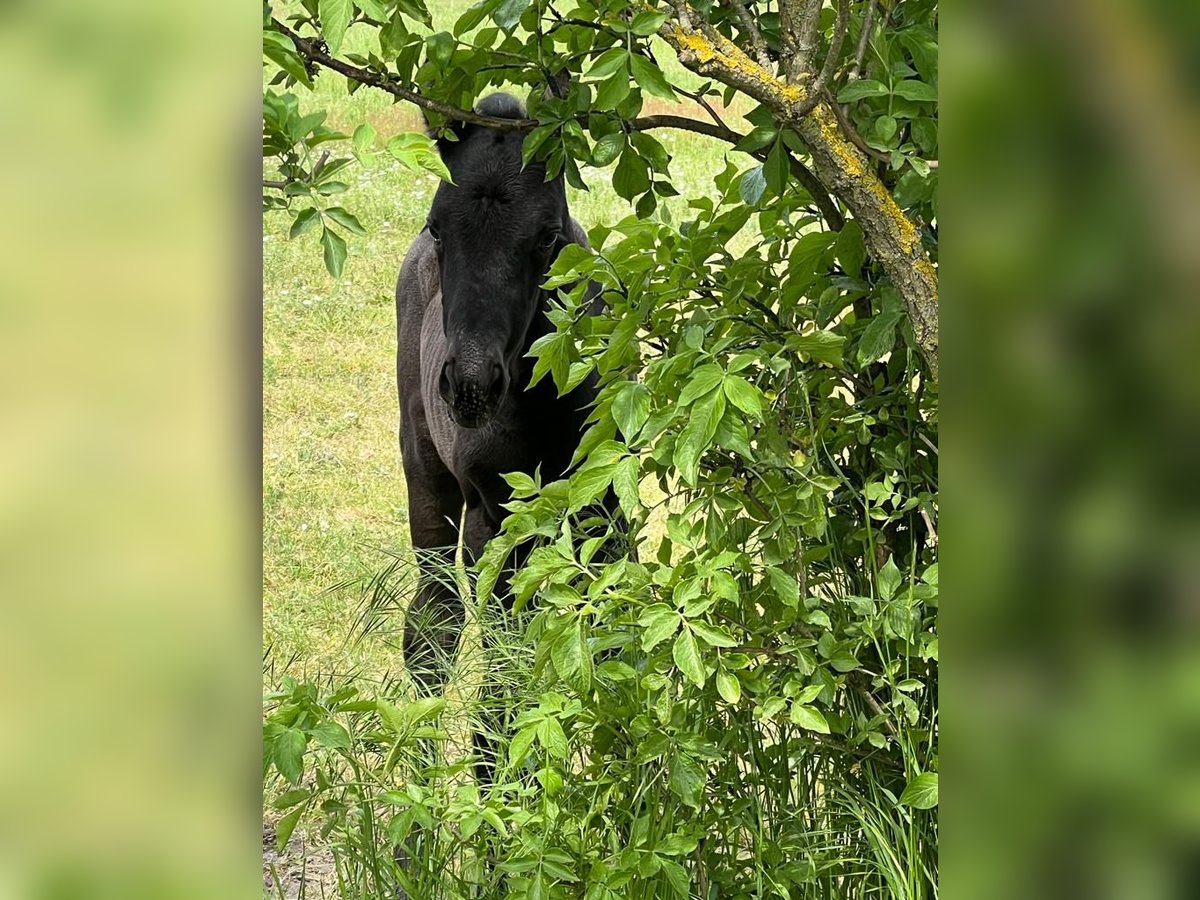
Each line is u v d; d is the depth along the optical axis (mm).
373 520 11305
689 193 17438
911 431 4664
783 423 4660
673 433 4188
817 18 3701
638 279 4602
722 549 4285
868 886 4535
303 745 3762
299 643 8031
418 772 4305
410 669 5453
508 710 4797
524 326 6488
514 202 6336
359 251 17938
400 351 8945
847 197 3775
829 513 4664
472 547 7574
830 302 4695
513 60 4750
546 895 4020
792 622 4254
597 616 4133
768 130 4172
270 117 3234
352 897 4789
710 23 4562
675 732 4129
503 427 6965
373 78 4367
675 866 4047
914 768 3977
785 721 4566
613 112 4691
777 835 4574
